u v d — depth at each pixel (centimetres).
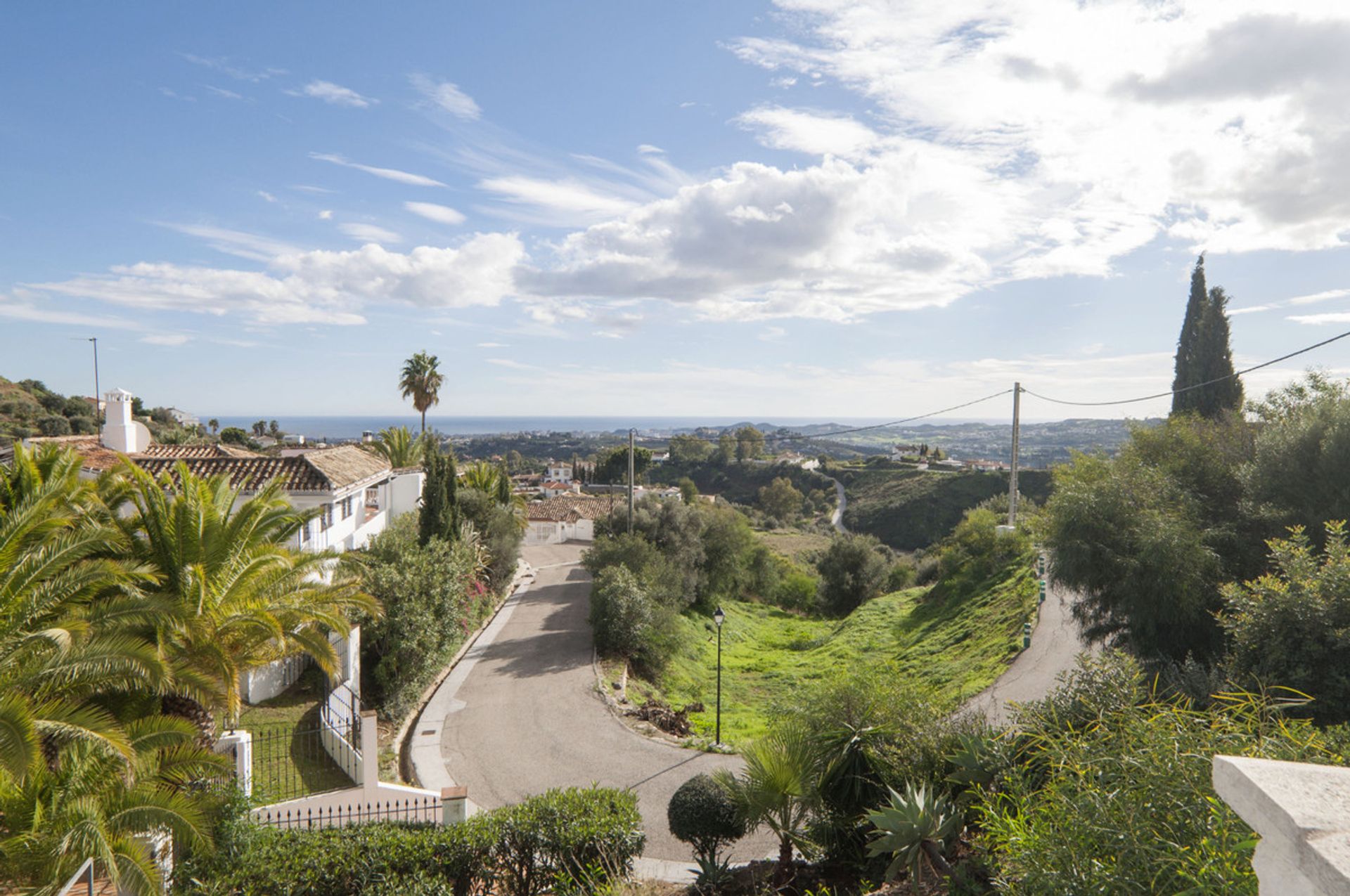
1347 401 1502
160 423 6825
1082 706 695
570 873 977
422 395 5031
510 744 1728
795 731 971
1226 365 2803
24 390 5947
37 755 765
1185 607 1505
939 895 672
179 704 1107
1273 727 475
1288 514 1516
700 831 1011
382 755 1652
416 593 2016
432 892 920
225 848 938
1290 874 136
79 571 946
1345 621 926
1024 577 2944
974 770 751
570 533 5856
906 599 3869
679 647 2839
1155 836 382
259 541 1273
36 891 748
